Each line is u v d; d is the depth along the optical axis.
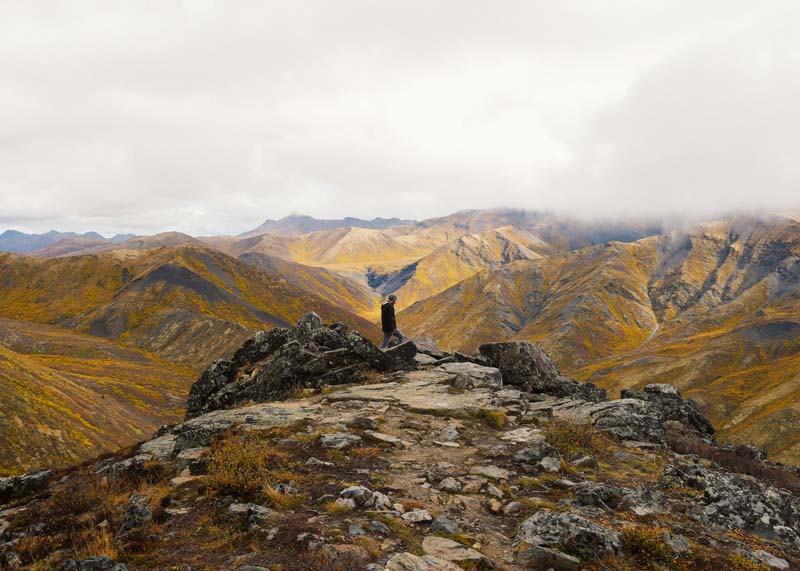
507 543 8.62
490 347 27.42
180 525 8.93
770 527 9.98
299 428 15.27
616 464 14.05
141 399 157.00
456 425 16.38
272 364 24.39
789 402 183.00
